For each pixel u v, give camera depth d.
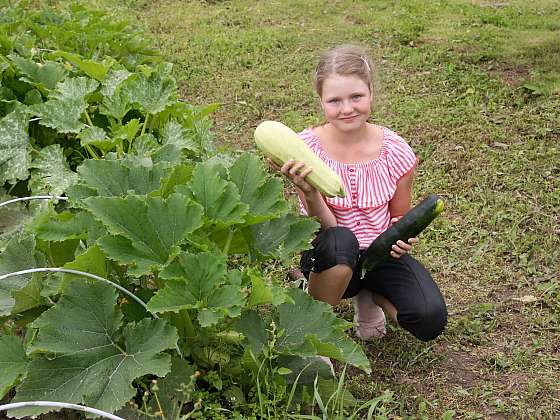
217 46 5.86
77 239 2.46
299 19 6.61
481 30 6.10
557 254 3.36
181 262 2.27
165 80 3.23
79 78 3.25
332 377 2.46
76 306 2.26
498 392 2.68
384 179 2.71
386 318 3.00
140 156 2.87
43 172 2.99
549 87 4.81
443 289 3.19
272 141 2.52
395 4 6.94
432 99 4.77
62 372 2.19
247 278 2.40
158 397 2.29
